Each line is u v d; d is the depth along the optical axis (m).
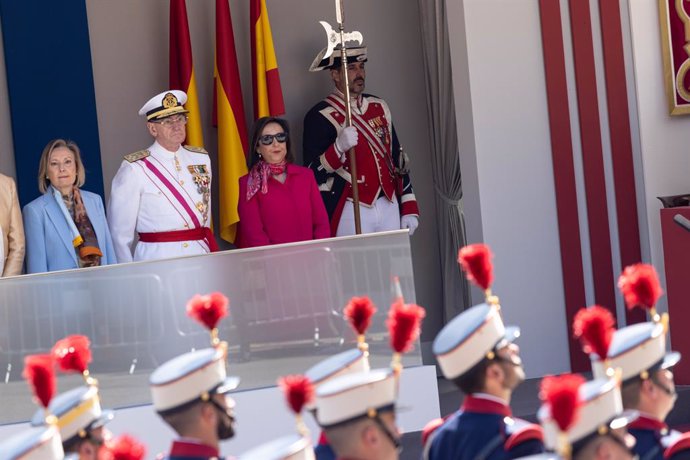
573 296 27.89
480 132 27.70
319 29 32.72
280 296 21.64
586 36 27.88
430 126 32.81
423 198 33.28
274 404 21.41
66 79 30.06
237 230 30.08
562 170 27.88
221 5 30.45
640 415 12.10
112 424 21.02
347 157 29.67
